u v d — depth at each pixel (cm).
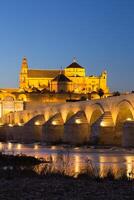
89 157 7975
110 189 3072
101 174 4234
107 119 12356
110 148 10900
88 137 13238
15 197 2795
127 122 11006
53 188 3117
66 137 13625
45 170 4497
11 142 16625
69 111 15038
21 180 3606
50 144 13750
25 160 6419
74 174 4241
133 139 10906
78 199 2717
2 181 3566
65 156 8169
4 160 6303
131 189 3077
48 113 16862
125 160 7206
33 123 16862
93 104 13388
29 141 16438
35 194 2889
